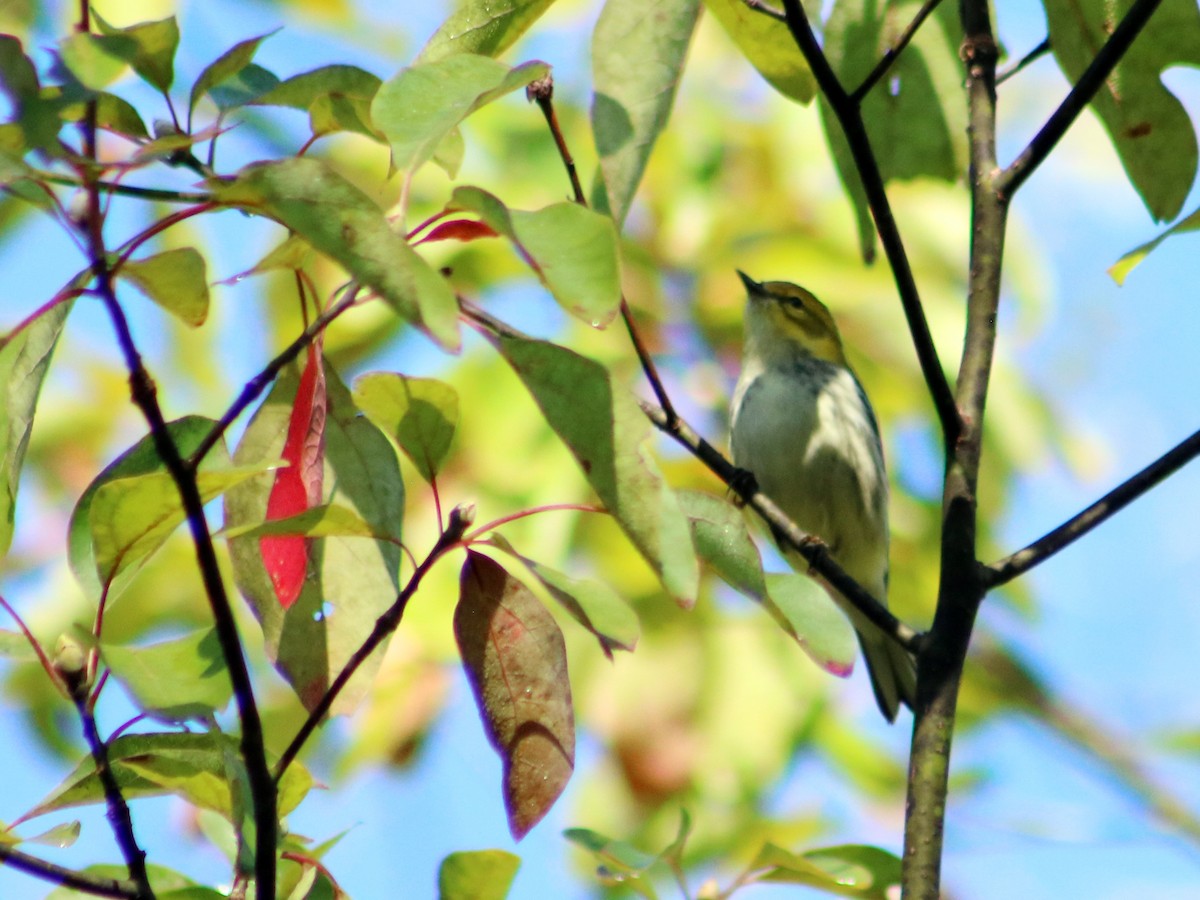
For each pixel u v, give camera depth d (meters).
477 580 2.39
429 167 3.43
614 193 2.50
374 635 2.37
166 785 2.41
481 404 3.25
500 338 2.37
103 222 2.33
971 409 2.54
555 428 2.36
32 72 2.33
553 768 2.38
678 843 2.50
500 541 2.38
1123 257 2.52
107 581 2.37
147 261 2.33
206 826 2.47
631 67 2.51
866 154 2.52
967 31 2.59
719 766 3.23
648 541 2.36
